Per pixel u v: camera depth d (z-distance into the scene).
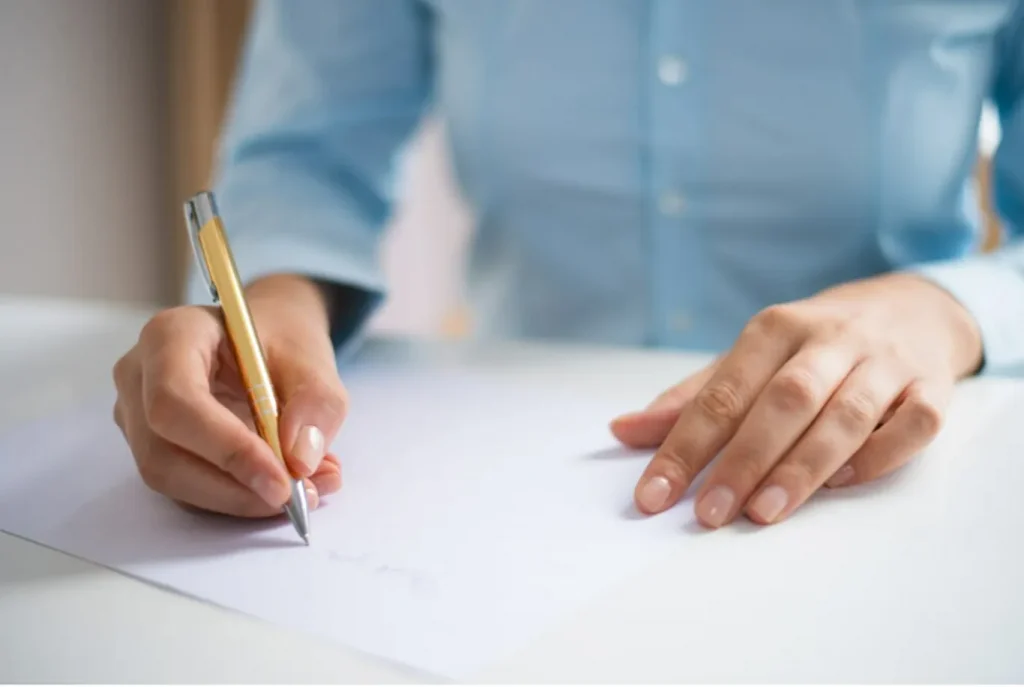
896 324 0.50
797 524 0.38
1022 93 0.81
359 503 0.41
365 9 0.85
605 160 0.83
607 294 0.86
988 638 0.30
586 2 0.81
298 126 0.81
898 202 0.79
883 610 0.31
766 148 0.79
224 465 0.38
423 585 0.34
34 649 0.30
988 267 0.61
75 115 1.25
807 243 0.81
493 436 0.49
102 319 0.78
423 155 1.72
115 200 1.31
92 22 1.26
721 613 0.31
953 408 0.51
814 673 0.28
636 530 0.38
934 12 0.76
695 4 0.79
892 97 0.77
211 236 0.46
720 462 0.40
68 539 0.38
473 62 0.85
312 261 0.65
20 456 0.48
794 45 0.78
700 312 0.84
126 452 0.48
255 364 0.42
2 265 1.18
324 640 0.30
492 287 0.90
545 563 0.35
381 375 0.61
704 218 0.82
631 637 0.30
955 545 0.36
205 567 0.35
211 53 1.34
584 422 0.51
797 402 0.41
